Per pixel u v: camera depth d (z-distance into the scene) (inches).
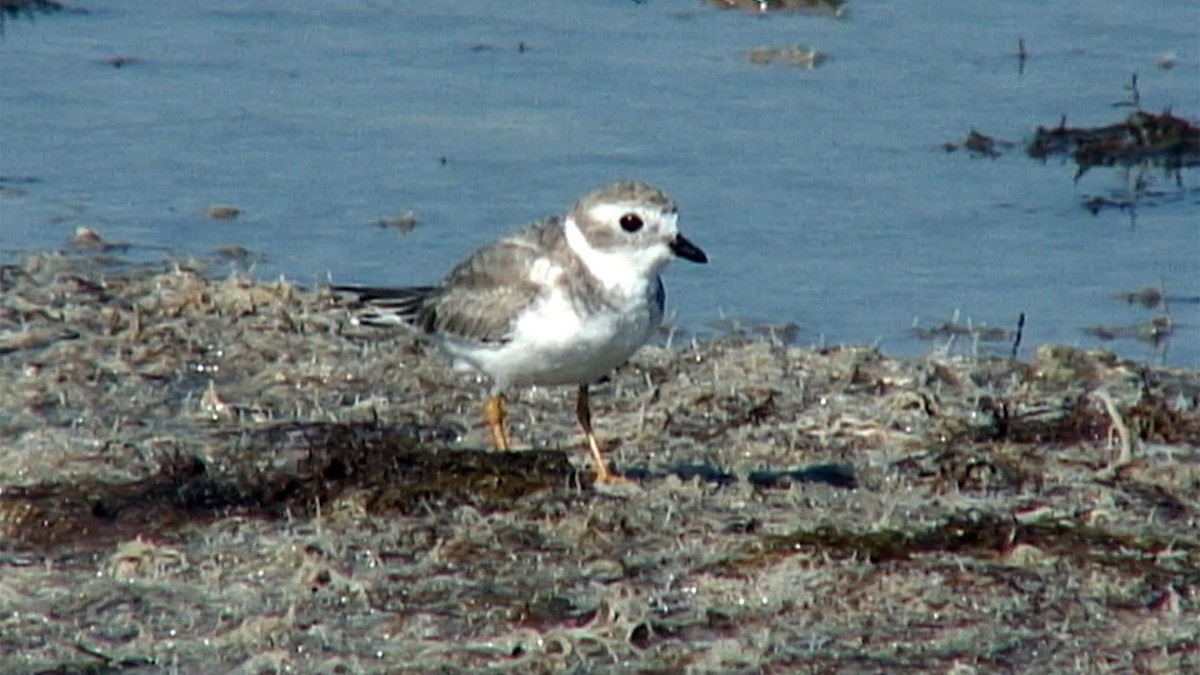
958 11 887.7
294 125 770.2
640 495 467.8
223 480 470.0
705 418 526.3
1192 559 441.4
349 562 434.3
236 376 548.1
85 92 798.5
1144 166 748.0
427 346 558.9
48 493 459.5
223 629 406.6
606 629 402.0
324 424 507.8
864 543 440.1
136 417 517.7
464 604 417.7
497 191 716.0
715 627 409.7
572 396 539.5
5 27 860.6
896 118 781.9
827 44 852.0
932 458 496.7
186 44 850.8
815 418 523.5
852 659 398.3
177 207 701.9
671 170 733.3
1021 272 668.7
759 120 777.6
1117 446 512.1
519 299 462.9
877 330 623.8
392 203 706.8
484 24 874.1
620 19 879.7
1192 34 860.0
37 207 698.2
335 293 599.8
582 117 778.8
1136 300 647.8
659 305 469.1
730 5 892.0
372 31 867.4
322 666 391.5
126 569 428.8
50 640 402.3
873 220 702.5
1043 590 426.0
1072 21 876.0
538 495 465.1
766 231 691.4
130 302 597.9
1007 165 746.2
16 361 550.6
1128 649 403.2
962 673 390.3
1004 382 562.6
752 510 462.9
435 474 468.1
